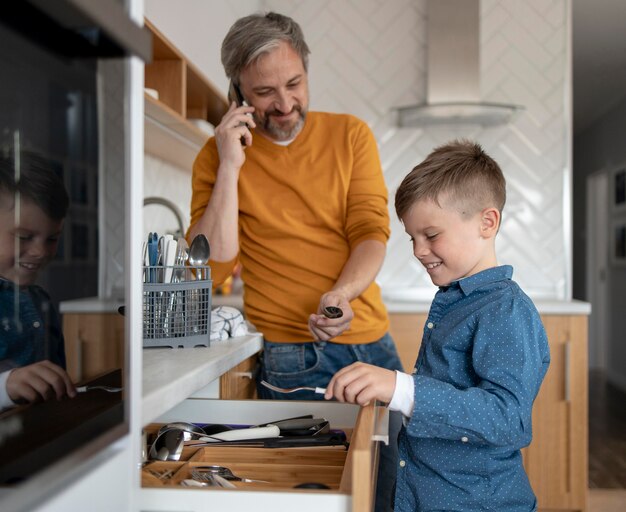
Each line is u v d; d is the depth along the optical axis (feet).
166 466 3.15
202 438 3.64
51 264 1.94
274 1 12.54
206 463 3.26
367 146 5.30
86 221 2.11
